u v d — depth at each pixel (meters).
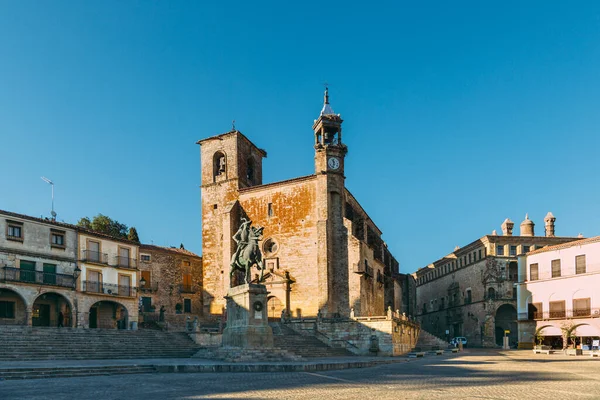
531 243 81.94
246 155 68.94
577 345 61.41
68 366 24.08
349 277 58.25
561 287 64.62
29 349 31.55
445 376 23.17
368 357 41.22
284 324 50.00
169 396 16.14
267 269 60.53
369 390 17.55
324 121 61.59
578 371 27.02
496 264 81.25
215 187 66.69
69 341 34.84
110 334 38.75
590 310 60.75
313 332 48.56
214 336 43.19
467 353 53.44
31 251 48.56
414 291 116.88
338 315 57.53
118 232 82.38
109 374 24.19
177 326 58.84
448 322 96.88
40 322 50.06
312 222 59.91
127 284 58.03
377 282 70.06
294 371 25.83
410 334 54.84
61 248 51.31
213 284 63.88
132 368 25.33
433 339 63.72
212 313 63.12
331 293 57.66
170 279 70.38
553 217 85.12
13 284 46.19
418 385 19.25
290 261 60.03
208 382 20.28
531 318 68.06
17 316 47.41
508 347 71.50
